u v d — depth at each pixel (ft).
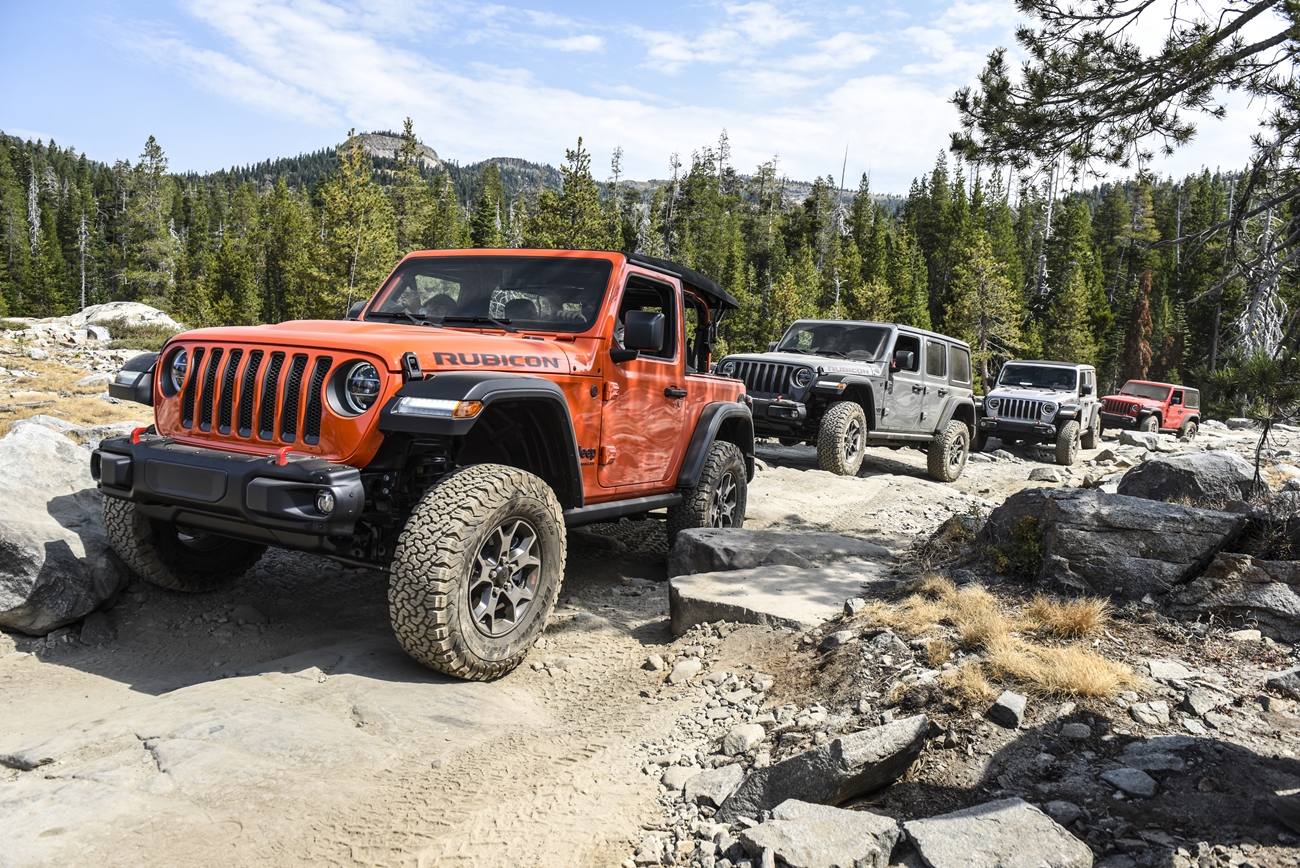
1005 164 21.88
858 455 36.52
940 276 325.01
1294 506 15.15
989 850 7.57
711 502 20.40
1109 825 8.17
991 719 10.23
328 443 12.05
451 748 10.60
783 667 12.96
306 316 197.06
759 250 374.02
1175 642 12.20
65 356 57.16
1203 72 18.56
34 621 13.78
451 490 12.31
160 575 14.97
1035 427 50.21
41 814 8.20
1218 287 19.56
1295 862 7.43
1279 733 9.64
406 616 11.89
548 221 171.32
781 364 37.04
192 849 7.91
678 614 15.69
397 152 271.28
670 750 10.86
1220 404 13.80
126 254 340.39
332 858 8.07
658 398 18.20
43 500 16.15
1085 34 20.16
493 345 14.02
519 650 13.32
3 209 431.84
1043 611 13.01
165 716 10.57
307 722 10.57
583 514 16.22
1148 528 13.88
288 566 18.31
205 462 11.94
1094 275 265.54
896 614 13.67
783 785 9.06
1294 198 18.40
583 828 8.89
